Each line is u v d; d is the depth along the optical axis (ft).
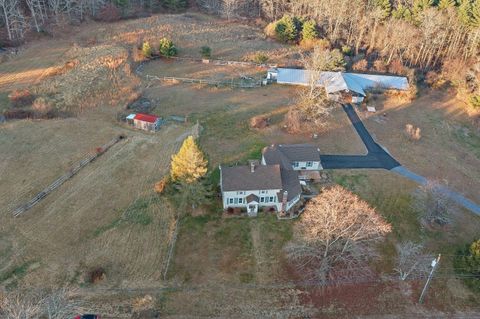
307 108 246.68
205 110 248.73
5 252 152.87
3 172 187.01
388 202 190.39
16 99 231.50
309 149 204.85
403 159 222.28
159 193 183.01
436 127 257.75
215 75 290.56
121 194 182.39
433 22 312.91
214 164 202.80
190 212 175.52
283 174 187.32
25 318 118.73
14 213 167.94
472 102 271.90
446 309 149.18
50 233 161.58
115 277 147.84
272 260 158.61
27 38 301.22
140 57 297.74
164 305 140.26
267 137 228.22
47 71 265.95
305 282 152.25
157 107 247.70
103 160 201.05
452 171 218.18
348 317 143.64
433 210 178.19
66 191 181.27
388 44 332.80
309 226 153.89
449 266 163.84
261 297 146.10
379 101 280.72
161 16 369.30
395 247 169.48
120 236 163.12
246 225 172.14
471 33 324.39
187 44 327.47
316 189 193.16
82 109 237.04
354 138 236.22
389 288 154.20
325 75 283.18
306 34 343.67
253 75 295.48
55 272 147.43
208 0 394.32
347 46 339.16
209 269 153.58
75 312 133.69
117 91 256.52
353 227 148.56
